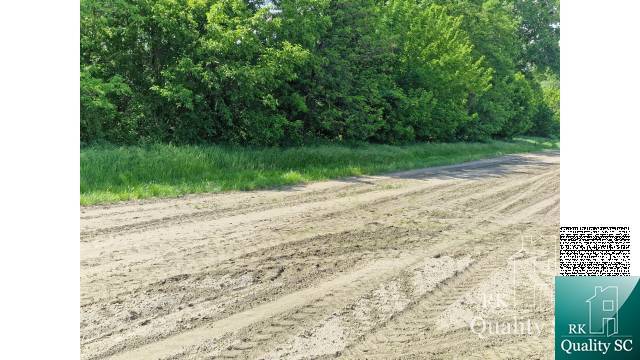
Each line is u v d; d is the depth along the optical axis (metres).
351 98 22.28
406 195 12.44
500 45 39.12
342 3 22.14
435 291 6.08
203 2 17.12
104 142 14.88
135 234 7.70
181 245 7.29
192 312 5.25
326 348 4.63
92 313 5.16
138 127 16.75
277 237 7.97
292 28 19.48
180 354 4.45
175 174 13.09
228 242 7.56
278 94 20.27
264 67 17.88
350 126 22.58
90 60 16.56
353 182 14.49
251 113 18.42
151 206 9.70
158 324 4.98
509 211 10.91
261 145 19.28
